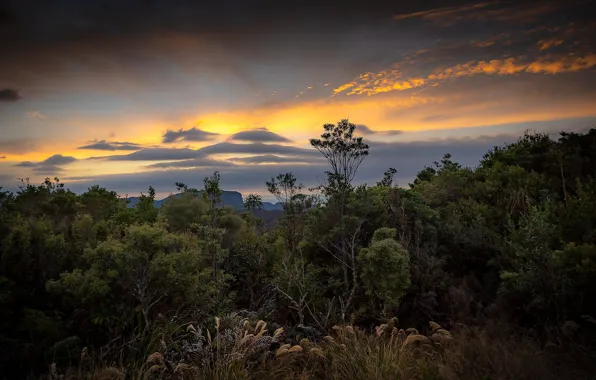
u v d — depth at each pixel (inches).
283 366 186.2
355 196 352.5
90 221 252.8
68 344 170.6
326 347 202.2
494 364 170.4
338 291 282.8
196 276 216.8
